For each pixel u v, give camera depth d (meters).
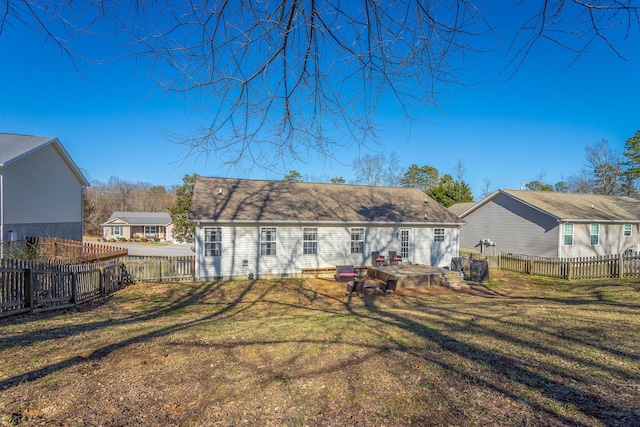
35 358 4.96
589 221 21.33
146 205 68.38
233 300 11.80
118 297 11.98
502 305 9.81
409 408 3.53
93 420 3.31
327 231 17.08
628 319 7.17
